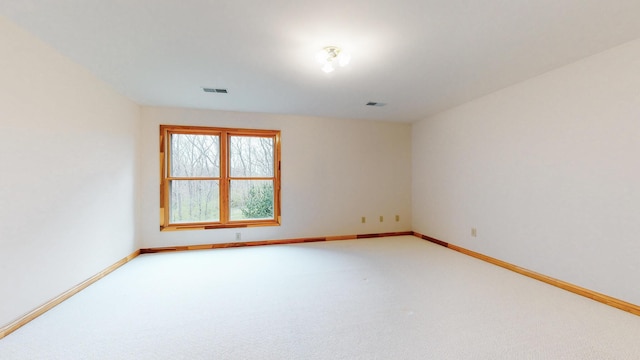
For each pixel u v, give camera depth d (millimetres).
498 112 3348
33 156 2113
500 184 3328
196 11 1768
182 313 2195
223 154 4273
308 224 4633
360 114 4520
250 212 4445
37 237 2152
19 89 1989
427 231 4742
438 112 4395
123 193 3463
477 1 1666
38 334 1891
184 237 4105
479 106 3635
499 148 3340
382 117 4727
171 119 4039
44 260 2219
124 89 3252
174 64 2580
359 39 2131
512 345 1753
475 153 3709
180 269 3254
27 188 2061
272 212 4551
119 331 1933
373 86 3178
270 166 4543
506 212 3250
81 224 2662
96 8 1733
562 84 2648
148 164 3965
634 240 2166
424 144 4816
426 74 2832
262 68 2670
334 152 4762
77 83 2588
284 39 2137
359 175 4898
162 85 3121
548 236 2787
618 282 2254
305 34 2062
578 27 1960
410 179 5172
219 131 4258
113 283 2822
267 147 4535
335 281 2867
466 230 3875
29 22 1902
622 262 2230
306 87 3207
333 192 4758
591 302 2359
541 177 2854
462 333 1893
